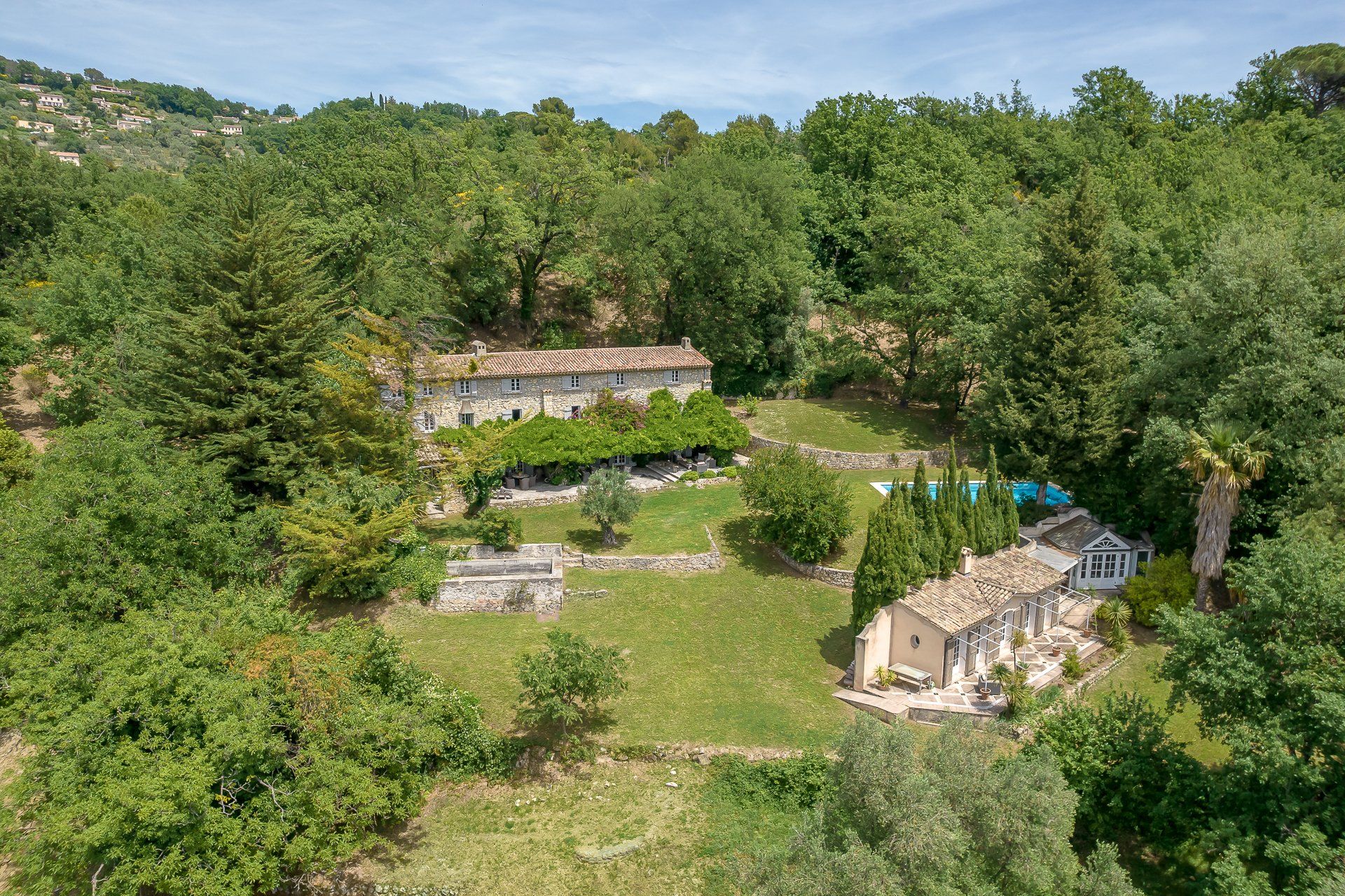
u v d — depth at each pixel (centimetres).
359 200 6850
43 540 3303
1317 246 4303
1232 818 2653
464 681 3556
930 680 3622
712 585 4491
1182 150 8019
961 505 4162
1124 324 5188
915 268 6544
